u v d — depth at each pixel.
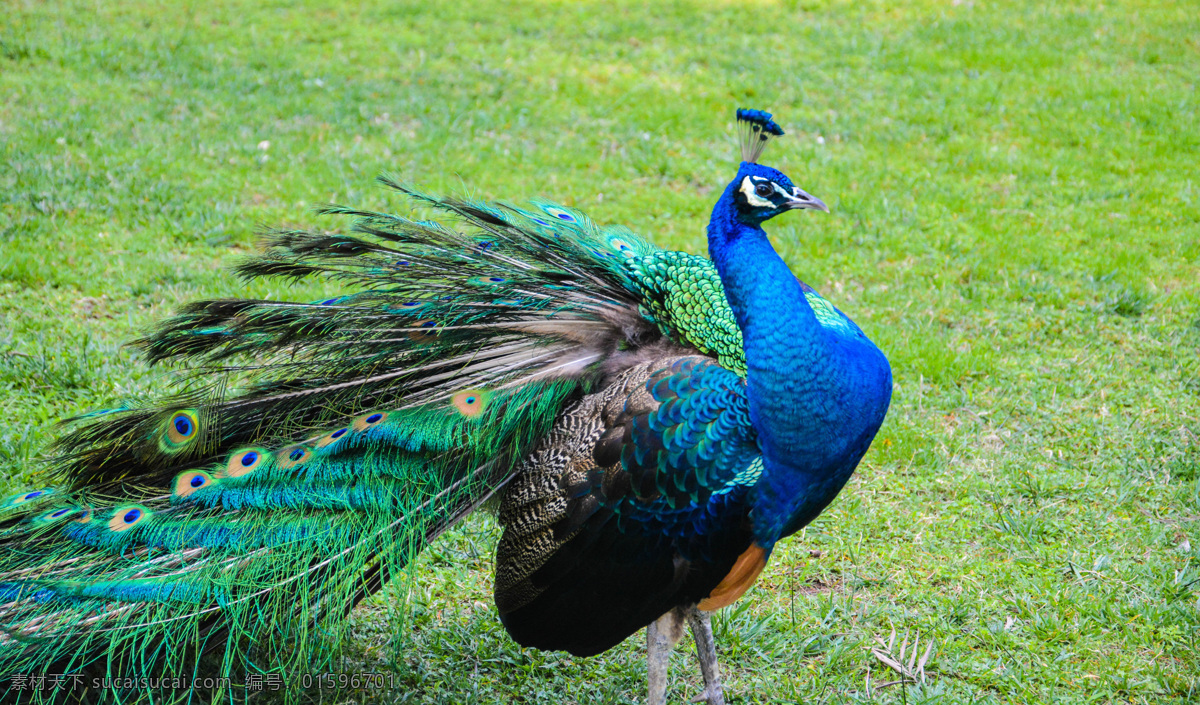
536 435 3.65
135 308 6.57
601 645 3.65
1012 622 4.42
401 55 12.02
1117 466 5.48
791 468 3.36
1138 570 4.69
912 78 12.01
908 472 5.48
